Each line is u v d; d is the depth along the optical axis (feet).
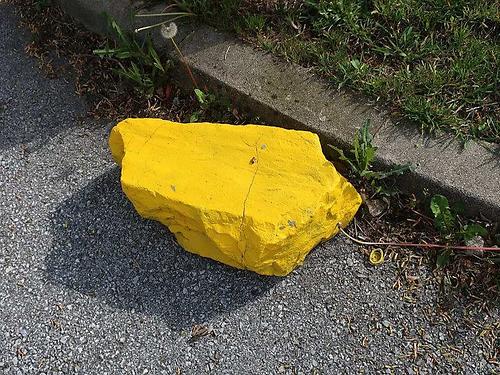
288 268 8.31
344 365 8.05
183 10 10.29
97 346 8.41
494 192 8.29
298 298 8.50
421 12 9.57
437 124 8.82
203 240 8.45
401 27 9.67
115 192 9.55
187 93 10.21
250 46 9.86
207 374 8.13
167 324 8.48
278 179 8.18
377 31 9.73
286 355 8.16
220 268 8.75
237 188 8.13
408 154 8.68
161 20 10.32
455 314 8.19
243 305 8.51
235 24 9.95
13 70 11.07
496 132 8.71
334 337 8.23
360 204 8.60
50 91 10.75
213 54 9.87
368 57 9.58
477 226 8.22
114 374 8.21
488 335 8.03
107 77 10.61
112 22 9.95
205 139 8.64
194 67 9.82
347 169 9.04
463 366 7.90
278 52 9.71
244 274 8.68
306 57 9.64
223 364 8.17
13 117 10.56
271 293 8.55
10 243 9.30
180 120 10.02
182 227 8.52
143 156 8.54
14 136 10.35
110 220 9.33
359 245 8.75
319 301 8.47
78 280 8.91
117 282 8.84
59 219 9.43
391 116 9.00
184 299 8.62
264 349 8.22
